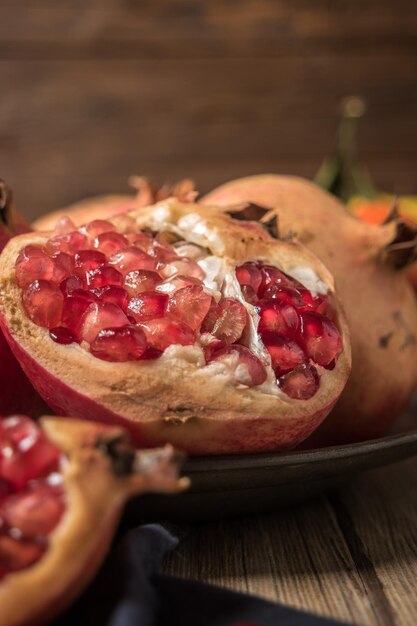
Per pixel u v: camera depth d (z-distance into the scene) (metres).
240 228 0.29
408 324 0.34
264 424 0.26
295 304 0.28
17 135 0.73
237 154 0.75
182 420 0.25
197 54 0.74
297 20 0.74
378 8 0.74
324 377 0.27
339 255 0.33
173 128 0.75
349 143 0.54
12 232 0.31
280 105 0.75
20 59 0.73
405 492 0.32
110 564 0.23
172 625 0.22
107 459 0.20
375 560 0.27
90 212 0.39
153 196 0.37
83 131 0.74
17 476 0.20
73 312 0.26
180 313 0.26
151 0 0.73
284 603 0.24
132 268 0.27
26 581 0.19
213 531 0.28
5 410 0.29
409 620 0.23
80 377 0.25
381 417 0.34
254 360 0.26
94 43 0.73
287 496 0.28
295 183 0.36
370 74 0.75
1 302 0.26
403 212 0.49
